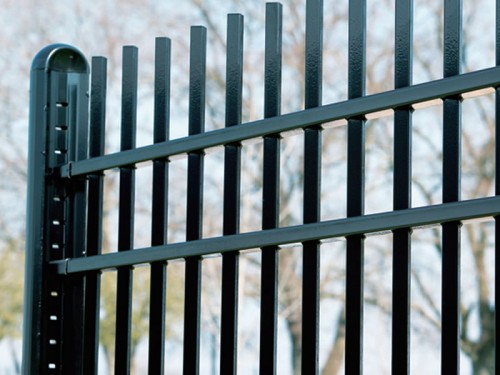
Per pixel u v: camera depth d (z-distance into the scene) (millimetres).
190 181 1963
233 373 1860
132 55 2123
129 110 2113
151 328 1997
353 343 1715
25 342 2205
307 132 1799
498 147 1578
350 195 1737
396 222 1656
